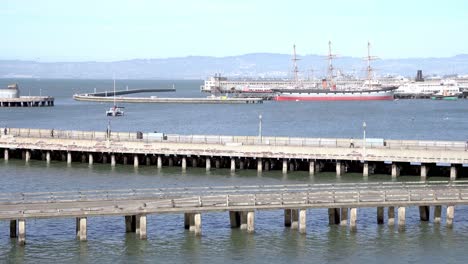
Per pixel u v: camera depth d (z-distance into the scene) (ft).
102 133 430.61
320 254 225.35
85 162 414.82
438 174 370.32
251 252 226.17
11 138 420.77
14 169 390.21
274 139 409.90
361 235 246.47
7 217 222.69
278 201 247.29
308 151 377.09
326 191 284.82
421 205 251.80
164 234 245.24
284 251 228.02
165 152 392.88
